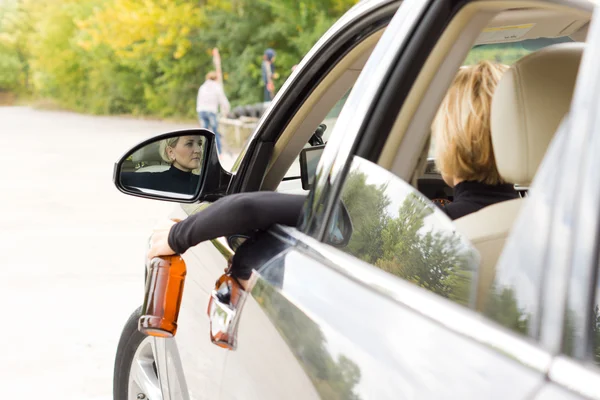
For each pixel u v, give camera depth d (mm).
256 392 1469
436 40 1437
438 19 1432
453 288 1234
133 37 28641
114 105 30969
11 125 24234
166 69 28062
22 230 7172
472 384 886
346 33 2002
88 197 9195
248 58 25297
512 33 1929
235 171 2258
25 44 43562
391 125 1438
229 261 1769
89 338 4176
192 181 2180
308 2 24141
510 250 959
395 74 1440
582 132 878
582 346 796
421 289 1098
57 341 4125
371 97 1457
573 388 780
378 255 1367
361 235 1389
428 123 1464
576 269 823
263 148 2236
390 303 1127
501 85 1408
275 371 1376
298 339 1302
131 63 29516
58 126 24016
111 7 29922
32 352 3969
